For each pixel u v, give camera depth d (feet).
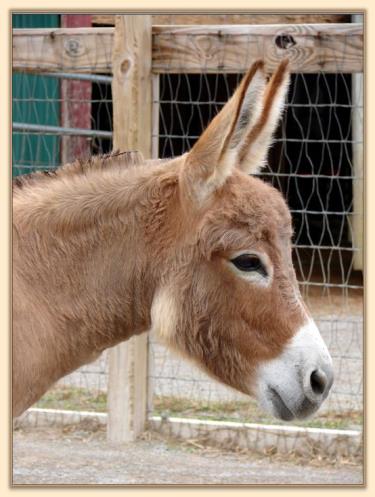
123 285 15.58
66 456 24.41
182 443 25.76
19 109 40.81
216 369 15.35
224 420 26.94
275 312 14.84
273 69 24.85
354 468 24.21
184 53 25.36
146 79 25.31
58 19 44.83
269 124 16.03
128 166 16.15
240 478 22.94
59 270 15.42
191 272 15.16
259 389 15.05
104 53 25.81
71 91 41.22
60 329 15.37
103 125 55.62
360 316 39.78
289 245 15.26
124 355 25.54
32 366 15.01
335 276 48.80
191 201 15.03
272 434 25.30
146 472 23.22
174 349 15.48
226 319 15.07
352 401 28.58
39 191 15.80
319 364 14.67
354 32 24.38
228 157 14.57
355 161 46.11
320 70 24.64
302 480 22.90
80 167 16.06
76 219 15.53
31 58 26.53
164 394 29.43
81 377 31.55
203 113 61.87
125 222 15.57
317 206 65.67
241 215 14.84
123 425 25.72
